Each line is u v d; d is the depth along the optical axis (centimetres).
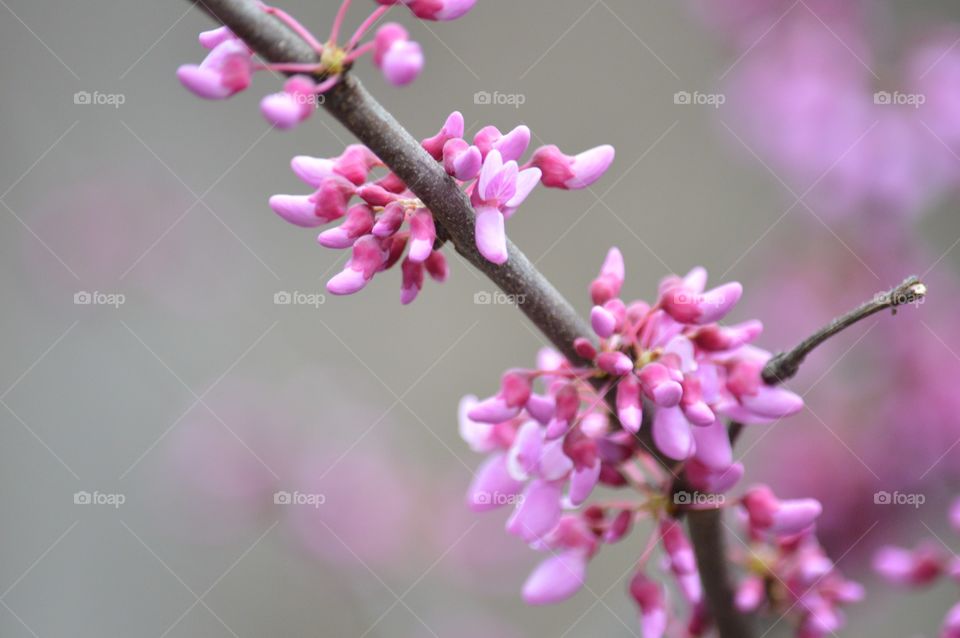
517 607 501
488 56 646
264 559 513
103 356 550
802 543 296
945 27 495
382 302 627
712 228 628
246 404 525
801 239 516
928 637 429
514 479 260
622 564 512
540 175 233
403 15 637
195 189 597
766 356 257
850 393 443
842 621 304
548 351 286
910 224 498
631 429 230
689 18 553
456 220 225
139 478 525
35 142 573
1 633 492
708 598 279
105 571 512
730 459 246
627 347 245
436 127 631
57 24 598
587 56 651
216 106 623
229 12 205
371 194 228
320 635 497
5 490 515
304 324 599
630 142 640
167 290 567
